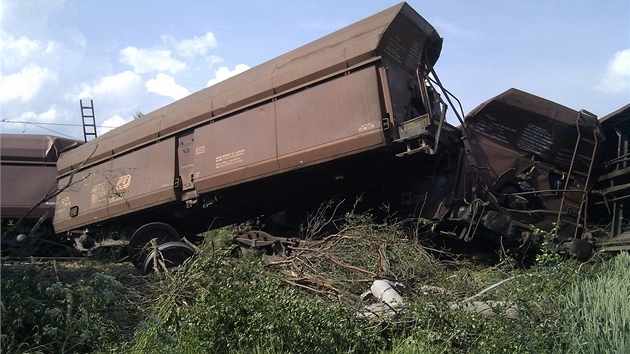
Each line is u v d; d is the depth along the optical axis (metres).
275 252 11.52
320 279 7.70
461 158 10.50
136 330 6.38
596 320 5.32
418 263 8.20
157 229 12.39
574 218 10.65
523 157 10.70
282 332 5.67
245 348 5.70
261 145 10.72
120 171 13.32
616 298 5.69
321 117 9.91
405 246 8.56
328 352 5.57
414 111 9.96
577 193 10.74
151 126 12.76
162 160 12.45
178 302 7.12
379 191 11.73
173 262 10.51
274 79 10.63
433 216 10.63
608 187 10.88
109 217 13.37
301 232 11.83
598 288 6.11
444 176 10.75
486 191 10.48
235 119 11.28
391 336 6.06
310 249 8.53
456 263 9.32
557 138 10.78
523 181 10.70
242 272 6.60
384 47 9.43
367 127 9.30
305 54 10.45
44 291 6.37
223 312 5.93
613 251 9.84
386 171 10.92
